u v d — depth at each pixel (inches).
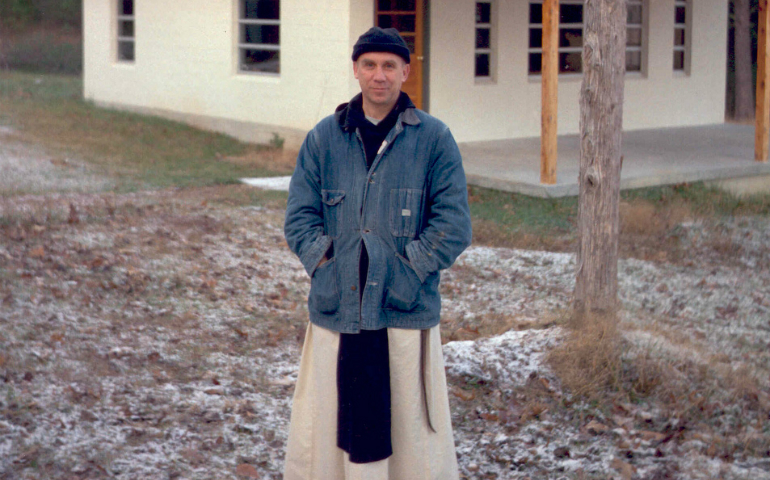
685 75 649.0
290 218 123.7
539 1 561.3
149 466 153.8
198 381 194.7
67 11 1088.2
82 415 169.5
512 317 249.0
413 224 120.2
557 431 176.7
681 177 444.5
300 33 514.3
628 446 170.1
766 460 167.5
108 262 269.4
